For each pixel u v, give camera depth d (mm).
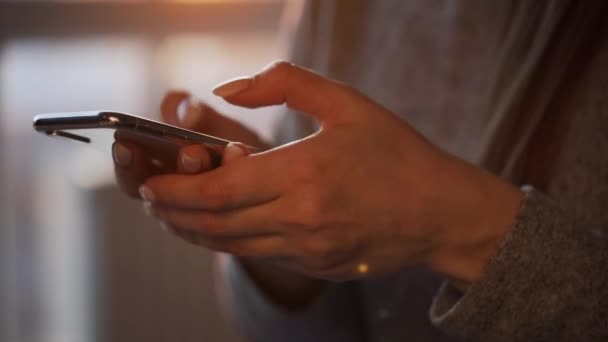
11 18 1336
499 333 502
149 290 1473
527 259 483
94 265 1448
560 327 491
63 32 1380
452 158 496
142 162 513
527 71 605
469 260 497
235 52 1489
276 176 452
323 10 830
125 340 1489
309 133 831
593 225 555
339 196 459
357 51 822
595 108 573
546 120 609
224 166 459
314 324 811
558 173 592
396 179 469
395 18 784
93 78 1432
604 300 481
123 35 1421
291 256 491
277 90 492
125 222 1424
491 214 487
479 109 691
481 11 693
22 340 1524
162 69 1463
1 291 1498
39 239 1493
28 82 1393
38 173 1461
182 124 614
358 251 488
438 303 542
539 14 624
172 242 1459
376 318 781
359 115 476
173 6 1430
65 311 1528
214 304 1504
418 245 491
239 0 1461
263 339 836
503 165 631
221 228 478
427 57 752
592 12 583
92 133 468
